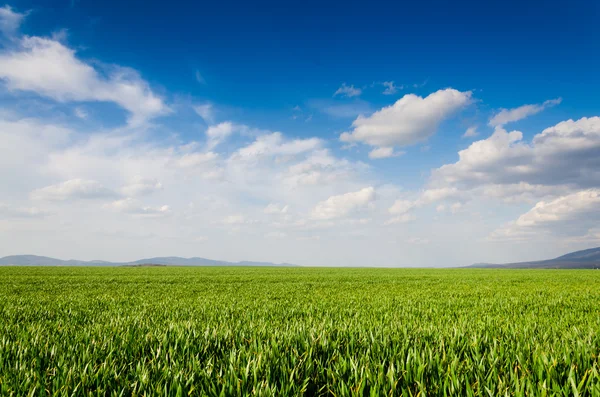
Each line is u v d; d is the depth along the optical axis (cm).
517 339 562
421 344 511
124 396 338
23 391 338
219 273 5328
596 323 789
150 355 477
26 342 541
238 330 654
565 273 5788
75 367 398
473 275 4738
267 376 357
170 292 2016
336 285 2666
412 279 3622
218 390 338
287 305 1292
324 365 424
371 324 764
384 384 341
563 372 361
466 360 409
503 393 319
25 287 2336
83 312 1073
